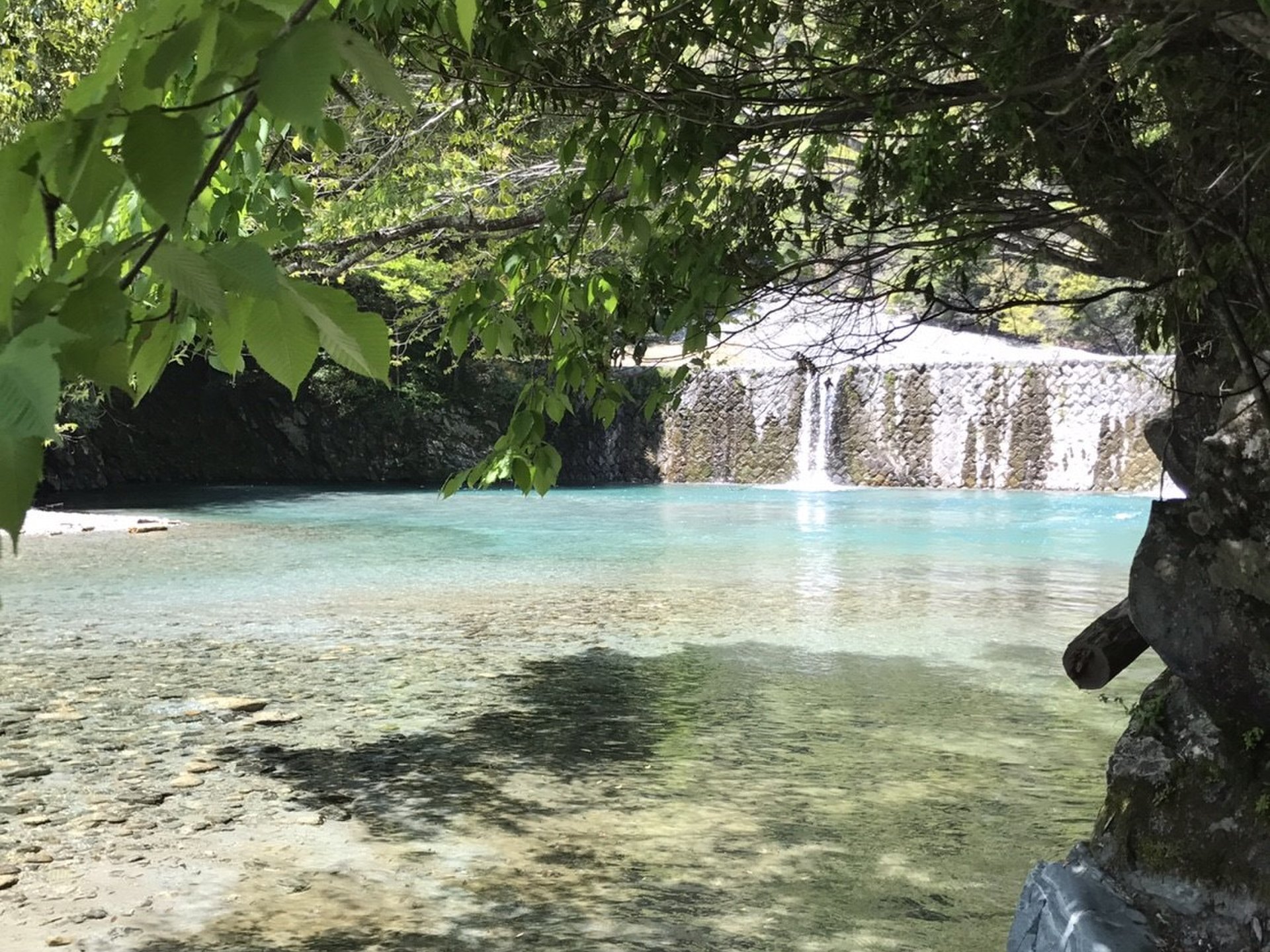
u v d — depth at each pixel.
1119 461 29.16
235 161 4.08
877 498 28.94
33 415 0.78
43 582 15.52
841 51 4.27
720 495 30.28
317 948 5.22
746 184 4.78
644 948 5.25
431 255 12.98
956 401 31.52
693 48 4.98
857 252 4.51
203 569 16.84
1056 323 31.30
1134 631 4.94
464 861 6.26
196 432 35.62
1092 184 3.87
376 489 32.88
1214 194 3.70
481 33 4.04
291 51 0.95
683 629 12.59
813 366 5.20
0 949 5.14
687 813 7.01
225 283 1.01
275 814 6.92
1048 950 4.28
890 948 5.27
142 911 5.56
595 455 35.34
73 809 6.93
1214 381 4.32
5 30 9.77
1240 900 3.97
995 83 3.50
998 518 24.48
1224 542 3.92
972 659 11.21
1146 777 4.39
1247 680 3.90
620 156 4.59
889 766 7.92
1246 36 2.44
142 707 9.24
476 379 34.94
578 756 8.12
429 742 8.41
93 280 0.96
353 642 11.80
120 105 1.01
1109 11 2.58
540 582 15.78
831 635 12.34
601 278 4.73
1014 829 6.77
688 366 4.86
